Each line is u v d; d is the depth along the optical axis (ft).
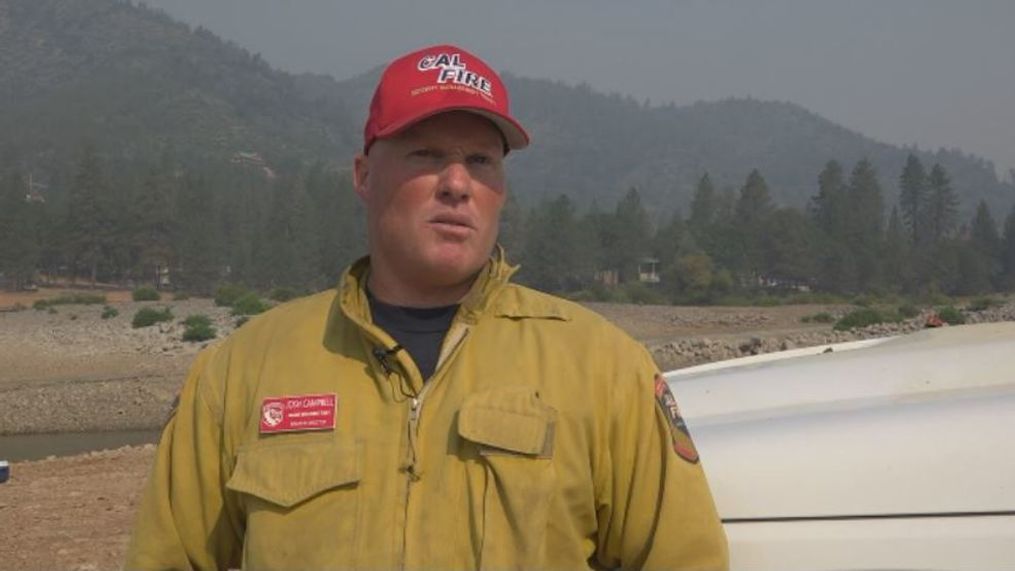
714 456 7.38
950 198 568.82
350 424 7.18
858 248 437.99
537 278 378.32
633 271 402.31
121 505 28.09
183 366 135.44
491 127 7.57
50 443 92.68
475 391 7.09
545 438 6.92
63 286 394.11
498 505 6.84
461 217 7.42
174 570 7.80
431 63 7.53
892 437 7.07
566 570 6.98
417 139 7.44
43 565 21.79
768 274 420.77
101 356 151.53
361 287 7.66
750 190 470.80
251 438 7.31
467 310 7.41
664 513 6.99
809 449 7.17
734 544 7.02
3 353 159.12
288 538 7.02
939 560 6.57
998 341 8.84
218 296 231.71
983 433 6.92
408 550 6.85
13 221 376.27
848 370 8.68
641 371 7.31
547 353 7.22
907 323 168.96
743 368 9.78
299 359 7.47
